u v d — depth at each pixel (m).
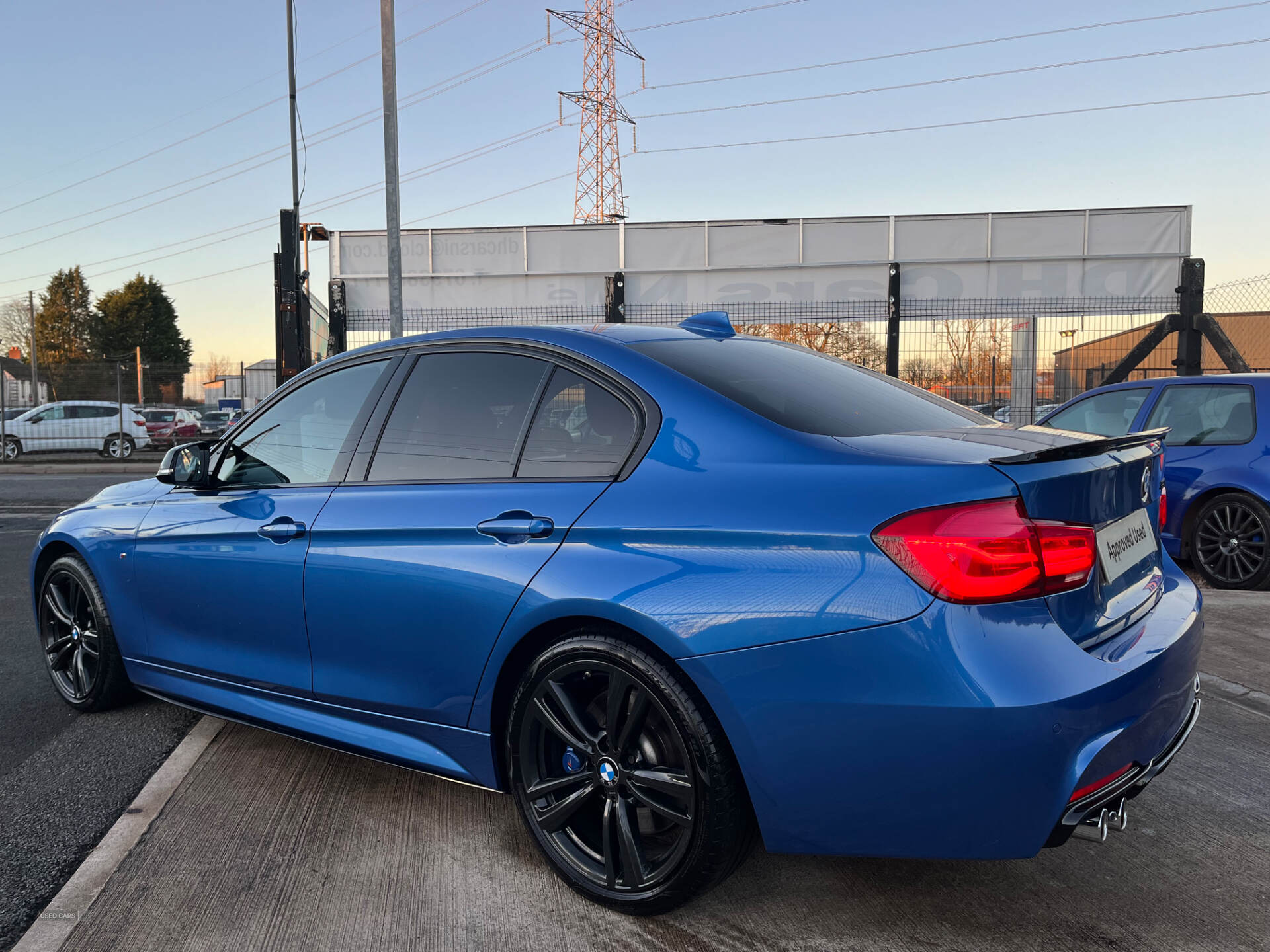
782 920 2.24
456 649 2.44
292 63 17.62
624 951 2.12
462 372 2.72
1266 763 3.20
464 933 2.19
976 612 1.82
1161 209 15.39
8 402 23.17
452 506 2.48
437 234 16.83
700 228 16.44
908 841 1.90
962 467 1.92
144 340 75.94
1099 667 1.90
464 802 2.93
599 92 51.19
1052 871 2.48
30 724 3.65
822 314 16.30
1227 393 6.20
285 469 3.05
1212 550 6.09
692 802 2.07
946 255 15.98
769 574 1.98
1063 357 14.62
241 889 2.38
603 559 2.18
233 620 3.06
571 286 16.77
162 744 3.44
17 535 8.74
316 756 3.33
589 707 2.32
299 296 14.25
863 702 1.87
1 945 2.13
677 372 2.39
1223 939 2.15
